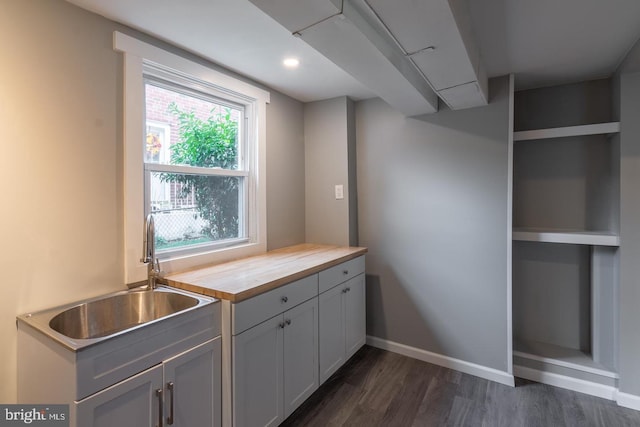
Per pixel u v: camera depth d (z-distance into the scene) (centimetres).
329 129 291
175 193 205
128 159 170
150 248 170
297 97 287
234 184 243
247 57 207
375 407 206
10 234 135
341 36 141
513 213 263
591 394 217
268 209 262
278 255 246
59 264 148
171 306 168
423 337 267
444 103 253
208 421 149
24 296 139
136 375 122
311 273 205
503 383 232
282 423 191
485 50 193
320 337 215
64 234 150
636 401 201
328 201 293
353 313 258
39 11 141
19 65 136
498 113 233
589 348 241
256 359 164
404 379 238
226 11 156
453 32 136
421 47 149
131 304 168
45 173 144
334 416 197
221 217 233
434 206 260
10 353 135
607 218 231
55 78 146
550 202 251
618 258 210
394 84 198
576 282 245
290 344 188
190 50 196
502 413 199
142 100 176
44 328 124
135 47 172
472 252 246
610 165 228
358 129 294
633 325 203
